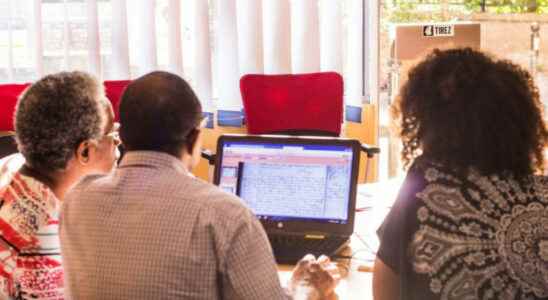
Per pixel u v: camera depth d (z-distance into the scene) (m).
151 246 1.45
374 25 4.77
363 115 4.85
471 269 1.38
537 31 4.66
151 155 1.51
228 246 1.42
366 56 4.83
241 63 4.71
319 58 4.76
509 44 4.71
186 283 1.44
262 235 1.46
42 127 1.70
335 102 4.12
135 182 1.50
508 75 1.45
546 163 1.46
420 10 4.86
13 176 1.76
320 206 2.23
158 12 4.55
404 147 1.51
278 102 4.08
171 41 4.52
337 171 2.24
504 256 1.38
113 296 1.47
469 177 1.42
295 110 4.09
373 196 2.89
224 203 1.45
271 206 2.26
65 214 1.56
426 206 1.43
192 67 4.62
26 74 4.35
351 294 1.93
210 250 1.43
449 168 1.43
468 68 1.44
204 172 4.46
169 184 1.48
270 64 4.74
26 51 4.34
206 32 4.55
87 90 1.74
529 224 1.39
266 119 4.07
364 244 2.33
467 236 1.39
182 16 4.58
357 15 4.76
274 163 2.29
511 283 1.38
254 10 4.64
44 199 1.72
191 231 1.43
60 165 1.73
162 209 1.46
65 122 1.70
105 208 1.50
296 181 2.26
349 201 2.21
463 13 4.89
